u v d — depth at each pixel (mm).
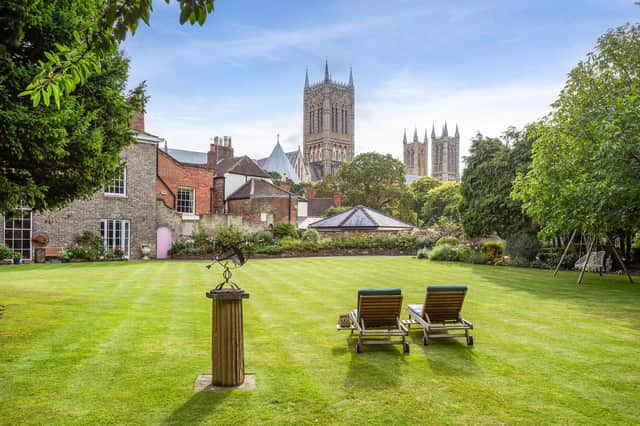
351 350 7820
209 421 5012
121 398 5582
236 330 6059
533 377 6520
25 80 8672
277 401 5574
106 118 11656
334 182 78312
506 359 7383
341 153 126312
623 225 16453
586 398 5746
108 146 11836
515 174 28188
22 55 9391
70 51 4750
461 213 31625
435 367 6957
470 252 28031
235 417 5121
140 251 28531
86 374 6348
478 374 6641
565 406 5500
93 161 10516
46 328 8734
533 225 27922
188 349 7574
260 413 5227
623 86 17938
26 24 8672
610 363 7156
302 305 11750
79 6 9539
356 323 8141
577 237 26141
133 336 8305
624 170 14156
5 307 10711
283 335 8695
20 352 7254
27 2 8297
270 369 6742
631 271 22047
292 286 15375
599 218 15992
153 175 29312
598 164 15180
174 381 6168
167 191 33219
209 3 4320
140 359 7031
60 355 7129
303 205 58969
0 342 7789
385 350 7887
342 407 5422
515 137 28875
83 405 5363
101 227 26828
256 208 43594
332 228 39312
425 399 5691
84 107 10867
